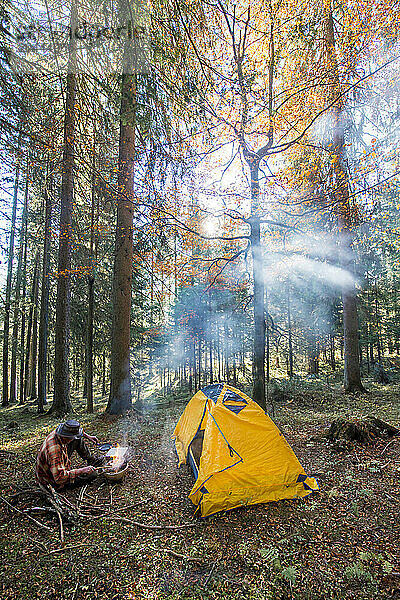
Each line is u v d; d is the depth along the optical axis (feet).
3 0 16.75
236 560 10.19
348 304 39.09
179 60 19.08
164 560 10.21
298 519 12.35
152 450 19.97
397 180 28.04
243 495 13.09
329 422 25.16
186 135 24.50
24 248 67.67
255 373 27.78
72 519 12.11
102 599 8.70
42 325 51.01
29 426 32.58
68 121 25.52
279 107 28.40
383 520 12.09
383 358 80.38
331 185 31.55
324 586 9.07
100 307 48.21
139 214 29.91
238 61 27.02
